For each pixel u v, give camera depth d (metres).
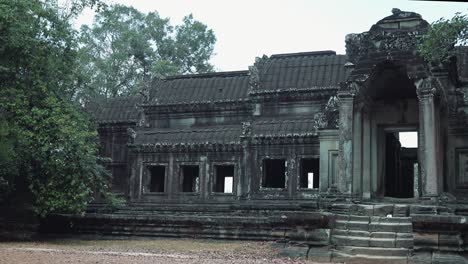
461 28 16.42
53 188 21.25
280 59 31.38
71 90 27.77
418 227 14.59
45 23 23.55
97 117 33.78
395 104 21.47
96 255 15.26
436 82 18.03
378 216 17.12
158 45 55.47
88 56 39.78
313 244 15.73
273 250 17.11
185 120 31.86
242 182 28.34
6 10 21.19
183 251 16.95
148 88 33.22
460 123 19.42
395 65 18.72
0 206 22.20
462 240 14.29
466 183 19.00
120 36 50.47
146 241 21.25
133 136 31.11
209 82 32.66
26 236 22.03
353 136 19.23
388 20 19.17
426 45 16.75
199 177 29.38
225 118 30.92
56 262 12.98
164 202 29.81
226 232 21.12
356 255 15.25
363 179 20.33
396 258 14.67
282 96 29.09
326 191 21.25
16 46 21.73
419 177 19.25
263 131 28.02
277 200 27.19
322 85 28.52
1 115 21.17
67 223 23.81
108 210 29.31
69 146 21.16
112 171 32.72
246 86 31.28
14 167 20.81
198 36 56.06
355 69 19.22
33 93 22.52
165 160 30.36
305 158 27.09
